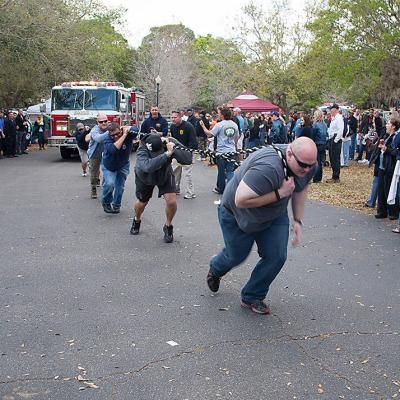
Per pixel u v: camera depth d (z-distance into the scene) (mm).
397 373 4172
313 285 6199
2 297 5781
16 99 35156
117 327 5000
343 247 7922
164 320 5164
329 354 4480
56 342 4680
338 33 21281
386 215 10031
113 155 10023
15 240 8320
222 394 3854
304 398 3805
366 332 4926
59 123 21922
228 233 5305
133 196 12625
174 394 3850
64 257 7359
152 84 58750
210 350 4535
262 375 4121
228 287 6094
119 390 3900
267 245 5141
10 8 24938
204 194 12867
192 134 12055
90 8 32344
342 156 19172
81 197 12469
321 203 11773
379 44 20250
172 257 7355
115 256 7406
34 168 19234
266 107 31609
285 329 4973
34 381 4023
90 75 33969
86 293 5914
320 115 15031
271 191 4656
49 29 26250
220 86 53875
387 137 9688
